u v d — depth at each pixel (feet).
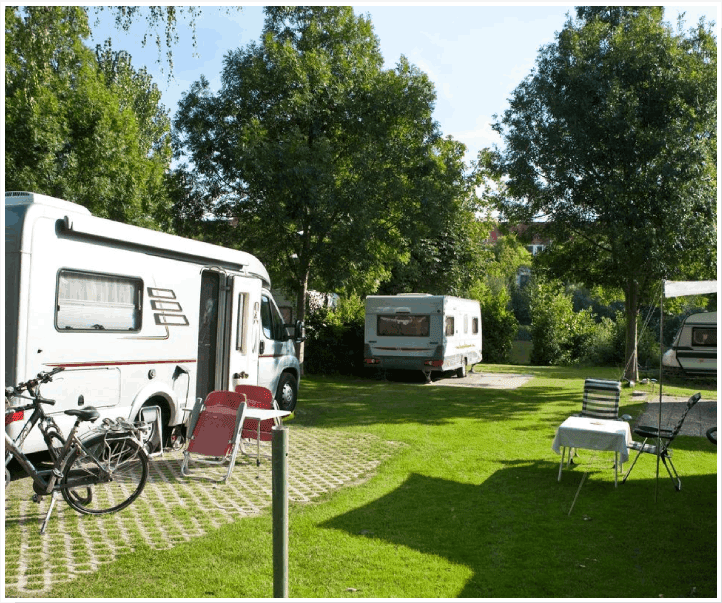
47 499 21.72
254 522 19.63
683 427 39.83
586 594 15.03
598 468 27.76
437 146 61.82
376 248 59.82
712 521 20.70
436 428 37.14
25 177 52.03
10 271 21.50
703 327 69.26
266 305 38.63
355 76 59.57
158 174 69.21
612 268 60.49
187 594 14.60
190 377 30.30
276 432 13.20
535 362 96.73
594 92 55.21
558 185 57.52
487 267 104.47
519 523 20.29
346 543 18.15
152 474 25.71
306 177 53.47
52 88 55.52
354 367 71.05
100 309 24.91
